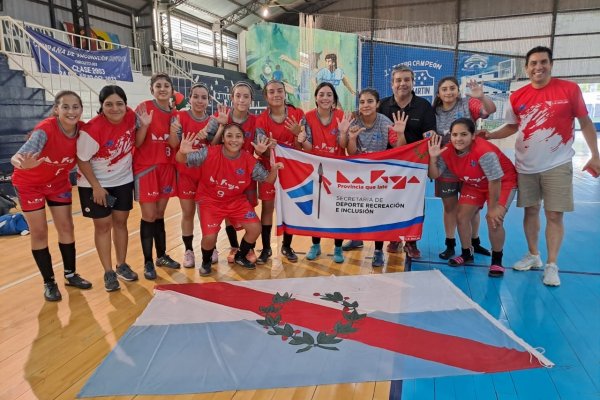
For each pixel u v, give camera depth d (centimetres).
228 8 1733
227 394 187
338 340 228
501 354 215
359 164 339
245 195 344
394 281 311
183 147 298
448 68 1688
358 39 1645
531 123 302
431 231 461
